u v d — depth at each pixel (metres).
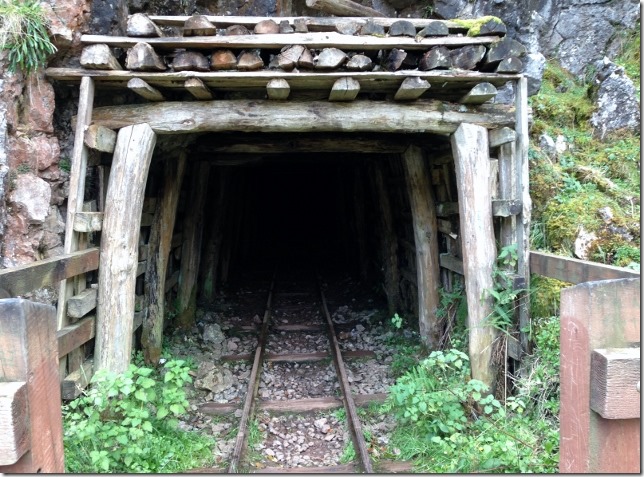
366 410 5.07
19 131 4.13
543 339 4.39
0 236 3.98
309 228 18.30
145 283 5.90
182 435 4.40
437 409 4.20
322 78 4.36
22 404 1.41
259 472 4.00
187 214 7.31
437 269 6.20
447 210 5.70
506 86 6.55
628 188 5.96
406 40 4.36
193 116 4.60
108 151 4.47
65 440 3.64
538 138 6.70
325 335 7.42
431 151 6.04
